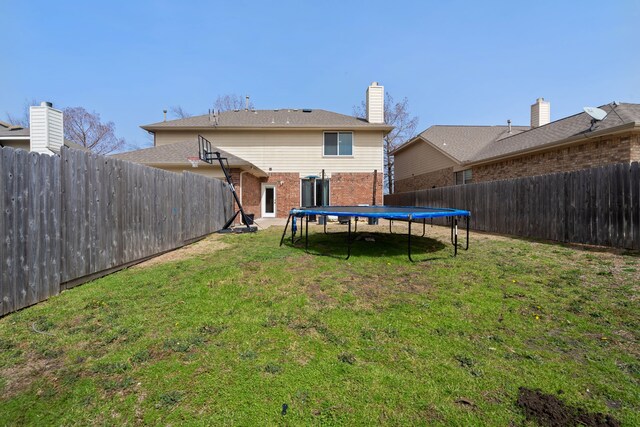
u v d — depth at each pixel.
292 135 16.83
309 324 3.09
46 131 10.78
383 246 7.34
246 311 3.41
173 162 13.56
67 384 2.16
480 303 3.61
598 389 2.10
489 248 6.85
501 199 9.55
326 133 16.81
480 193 10.61
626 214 5.91
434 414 1.88
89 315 3.29
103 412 1.90
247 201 14.99
